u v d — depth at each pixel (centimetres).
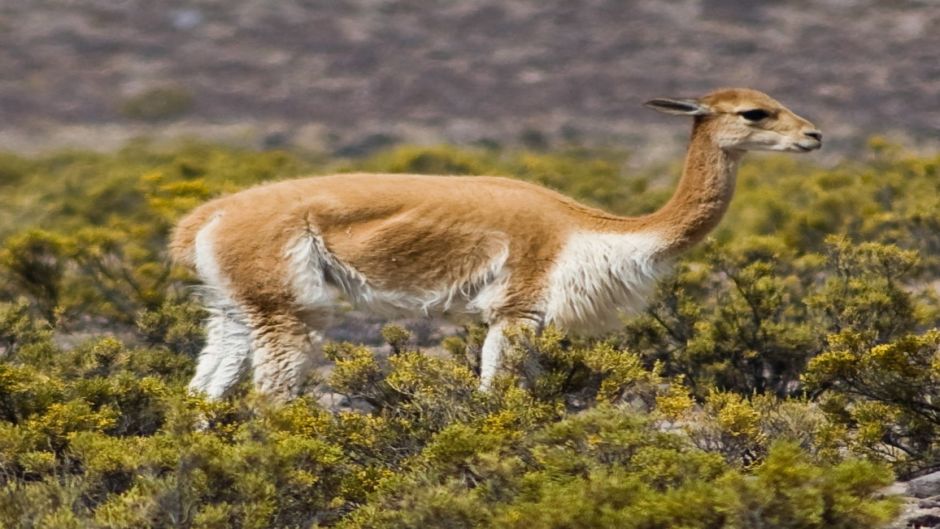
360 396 3638
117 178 9956
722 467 2862
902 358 3450
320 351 4191
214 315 4044
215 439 2981
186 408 3183
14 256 5984
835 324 4616
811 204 8156
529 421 3228
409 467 3145
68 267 6431
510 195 4022
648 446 2920
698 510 2647
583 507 2680
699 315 4762
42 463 3031
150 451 2950
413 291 4009
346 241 3991
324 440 3250
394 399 3597
